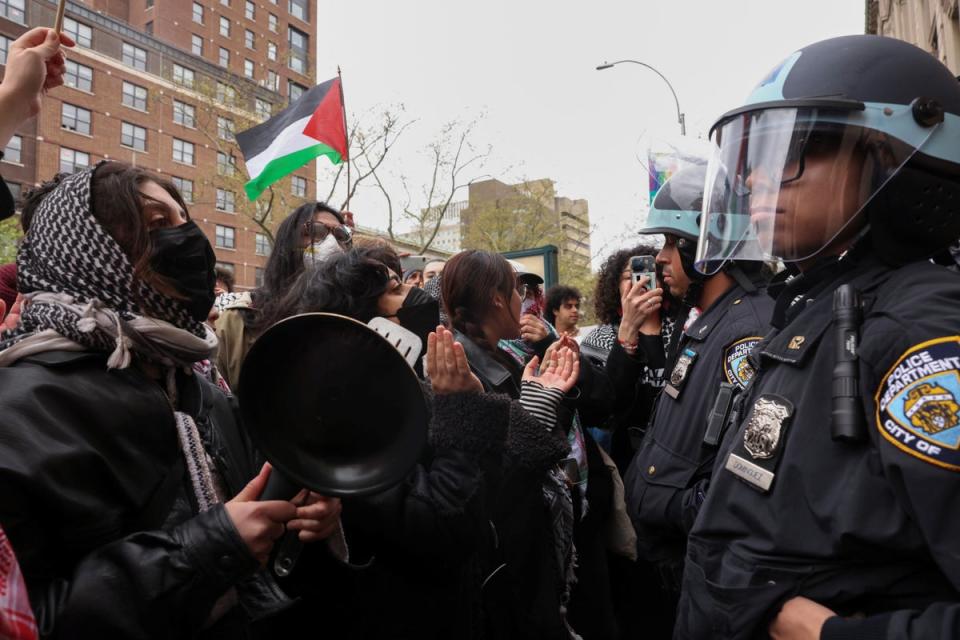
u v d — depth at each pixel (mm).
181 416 1282
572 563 2070
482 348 2145
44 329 1172
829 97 1160
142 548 1054
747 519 1074
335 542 1385
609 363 2680
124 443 1159
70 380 1130
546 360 2148
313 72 29438
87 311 1176
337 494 1049
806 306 1195
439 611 1550
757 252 1234
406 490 1412
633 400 2713
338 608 1515
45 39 1301
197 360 1357
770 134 1229
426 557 1437
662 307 2934
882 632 873
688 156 2543
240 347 2709
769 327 1803
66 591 1005
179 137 35844
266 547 1106
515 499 1799
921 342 933
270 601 1298
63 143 31219
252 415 1046
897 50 1190
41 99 1288
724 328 1902
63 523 1046
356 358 1056
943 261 1281
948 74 1204
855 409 975
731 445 1167
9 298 2439
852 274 1149
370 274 1866
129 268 1232
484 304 2162
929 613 859
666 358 2566
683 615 1189
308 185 40531
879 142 1120
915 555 924
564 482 2105
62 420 1084
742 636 1026
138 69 34625
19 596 849
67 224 1227
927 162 1111
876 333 991
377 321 1789
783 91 1242
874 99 1137
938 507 860
